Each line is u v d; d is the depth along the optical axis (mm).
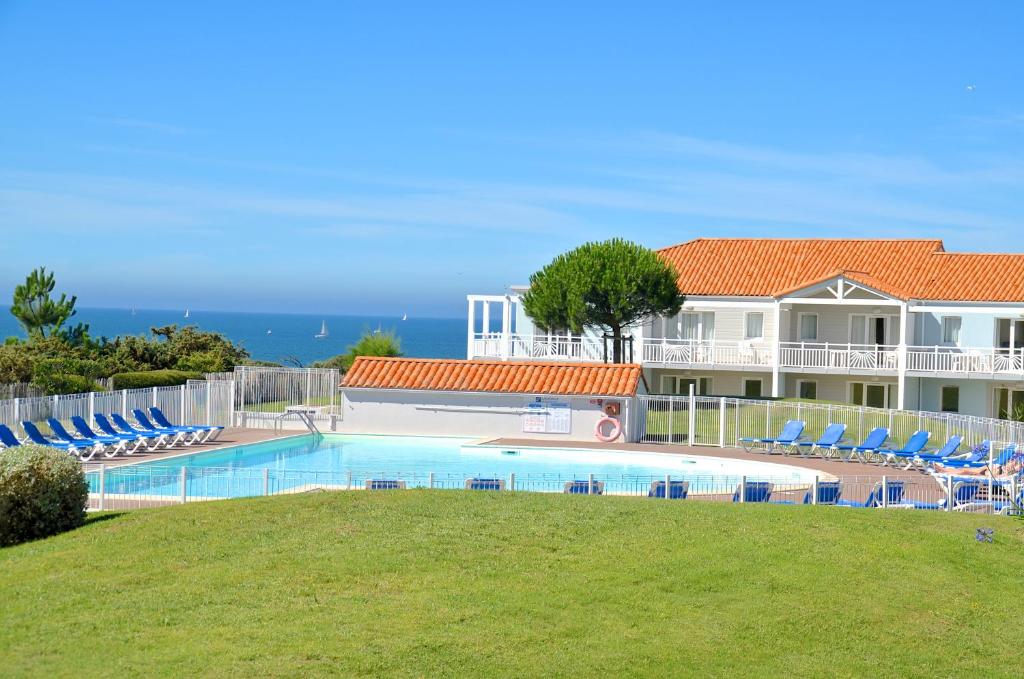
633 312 44750
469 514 16516
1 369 43531
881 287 46656
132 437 31000
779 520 16531
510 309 49156
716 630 12484
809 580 14086
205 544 14852
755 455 33250
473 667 11078
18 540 15914
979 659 12359
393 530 15523
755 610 13094
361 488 21375
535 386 37219
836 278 46562
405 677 10727
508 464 32438
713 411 36438
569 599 13047
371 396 38312
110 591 12891
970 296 48125
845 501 21984
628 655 11664
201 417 38062
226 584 13148
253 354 162000
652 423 37094
